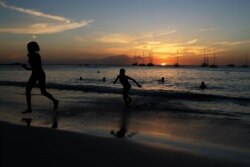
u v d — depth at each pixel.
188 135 7.82
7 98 15.48
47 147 5.75
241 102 15.29
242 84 40.88
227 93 26.80
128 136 7.56
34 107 12.21
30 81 10.20
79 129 8.24
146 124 9.22
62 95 17.61
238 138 7.54
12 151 5.41
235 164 5.29
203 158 5.57
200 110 12.36
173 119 10.19
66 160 5.04
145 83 41.16
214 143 6.98
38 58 10.21
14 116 10.03
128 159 5.27
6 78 50.16
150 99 15.66
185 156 5.63
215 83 43.12
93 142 6.28
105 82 40.97
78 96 17.08
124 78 13.30
